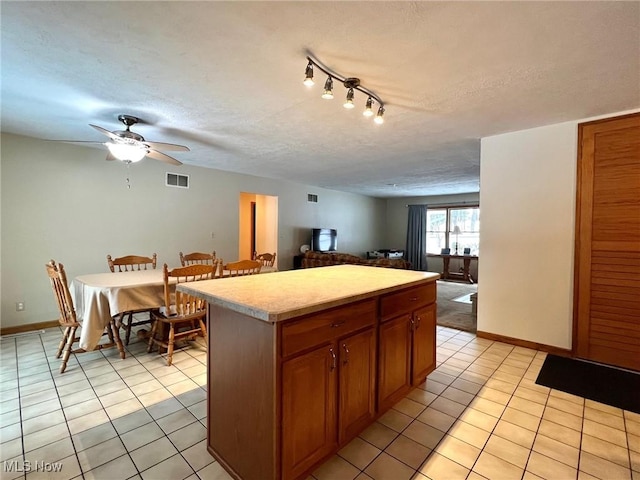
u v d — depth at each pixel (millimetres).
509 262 3289
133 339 3371
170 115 2824
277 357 1269
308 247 6941
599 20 1509
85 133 3408
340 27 1587
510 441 1754
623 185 2658
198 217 5082
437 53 1810
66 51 1822
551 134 3014
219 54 1846
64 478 1464
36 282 3645
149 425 1874
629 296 2650
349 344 1623
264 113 2764
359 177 5980
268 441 1308
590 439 1771
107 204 4145
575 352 2916
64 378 2465
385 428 1868
